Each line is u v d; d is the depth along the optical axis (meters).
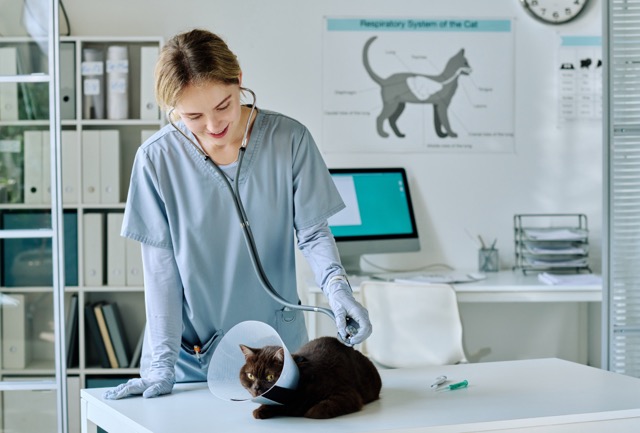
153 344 1.88
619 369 3.36
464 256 4.13
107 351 3.80
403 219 4.01
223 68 1.67
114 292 3.99
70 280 3.77
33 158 3.10
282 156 1.94
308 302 3.71
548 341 4.21
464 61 4.09
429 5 4.07
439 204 4.11
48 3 3.07
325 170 1.99
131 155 3.96
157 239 1.91
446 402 1.74
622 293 3.36
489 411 1.66
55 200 3.09
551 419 1.63
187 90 1.66
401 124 4.08
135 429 1.60
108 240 3.79
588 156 4.15
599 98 4.14
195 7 3.96
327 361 1.67
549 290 3.55
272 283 2.00
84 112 3.80
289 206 1.97
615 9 3.30
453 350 3.09
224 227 1.93
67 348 3.80
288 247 2.00
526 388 1.87
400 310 3.13
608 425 1.67
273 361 1.58
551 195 4.15
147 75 3.78
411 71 4.07
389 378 1.99
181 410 1.69
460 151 4.11
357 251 3.92
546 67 4.12
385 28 4.05
